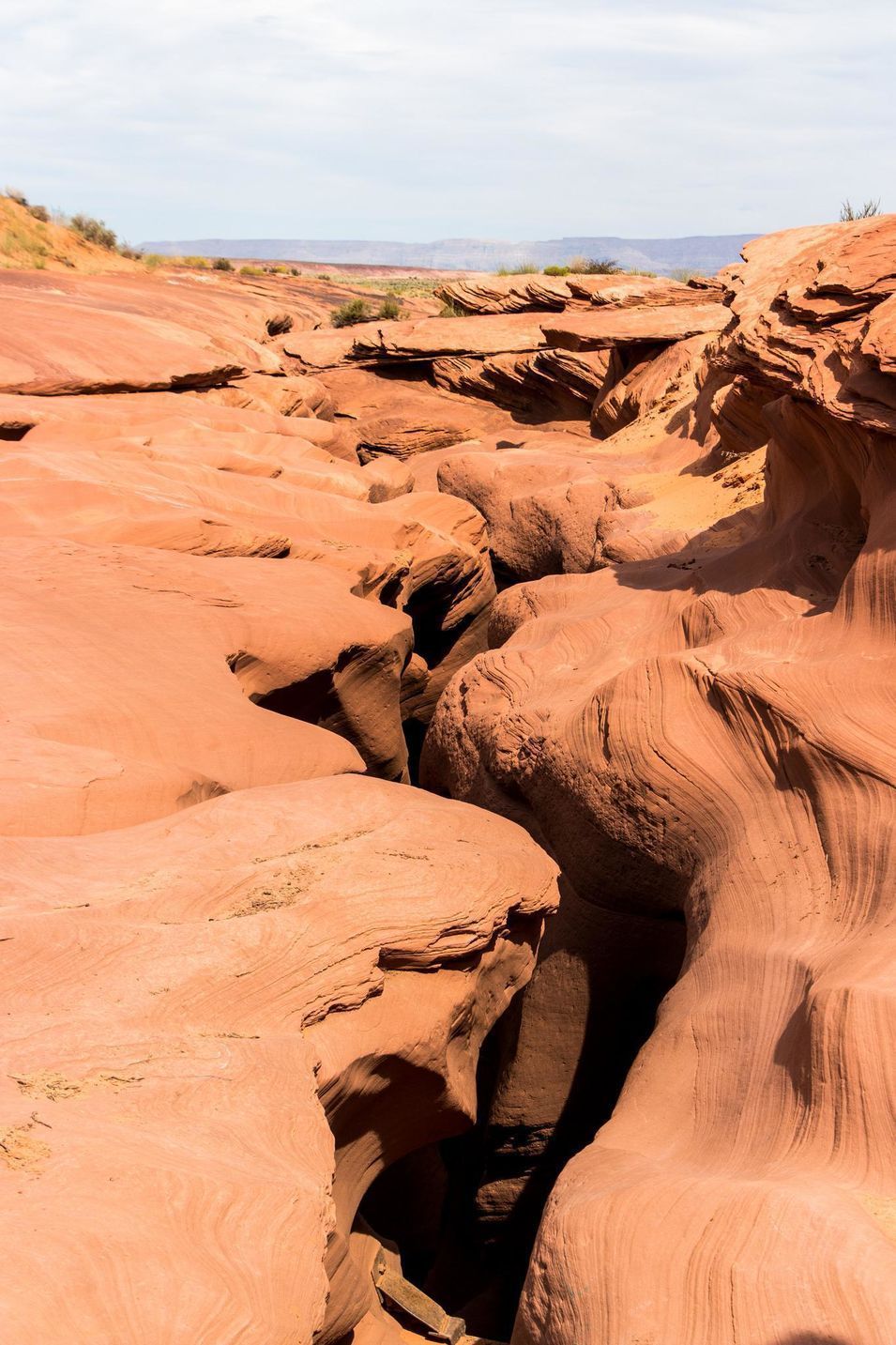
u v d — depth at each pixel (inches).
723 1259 165.3
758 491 592.4
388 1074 244.8
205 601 464.8
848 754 282.8
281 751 385.1
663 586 483.2
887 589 315.9
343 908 242.7
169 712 373.4
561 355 1212.5
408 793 319.0
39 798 290.8
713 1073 238.1
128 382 895.7
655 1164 216.2
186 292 1611.7
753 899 282.5
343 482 704.4
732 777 321.7
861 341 340.2
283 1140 183.8
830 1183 178.9
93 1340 130.4
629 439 933.8
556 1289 187.5
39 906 229.3
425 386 1467.8
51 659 383.2
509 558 848.9
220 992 213.8
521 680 448.8
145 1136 170.7
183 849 266.2
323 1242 167.3
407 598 632.4
